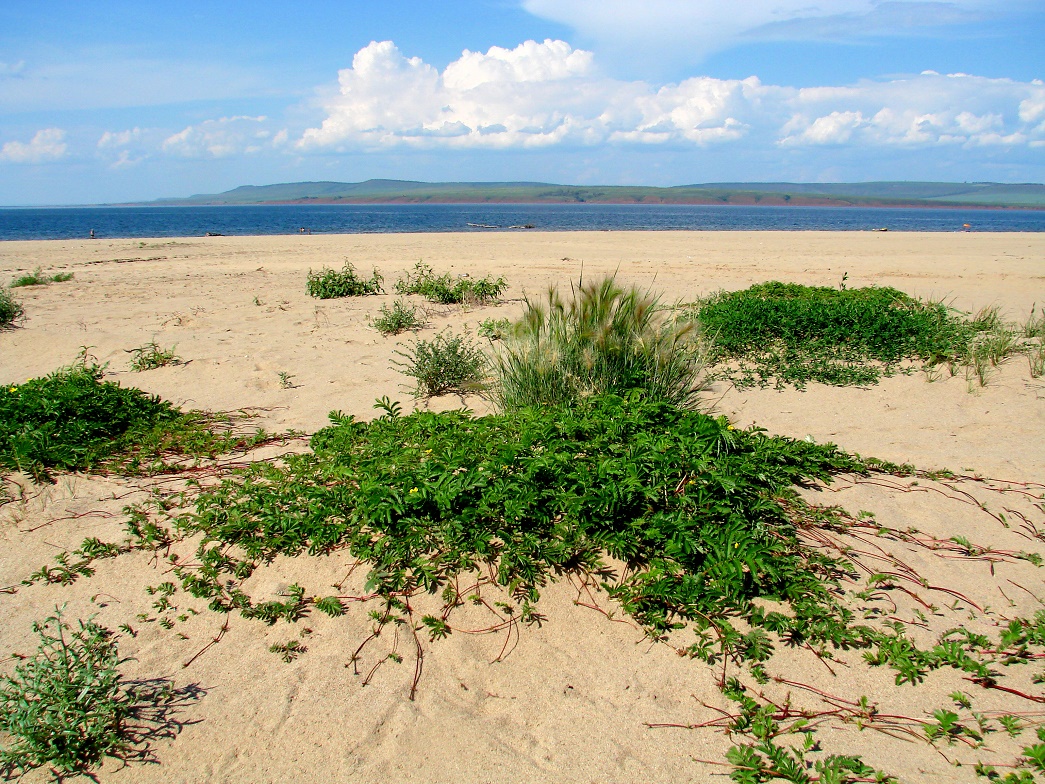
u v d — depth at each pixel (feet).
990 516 12.33
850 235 95.14
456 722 8.27
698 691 8.64
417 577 10.57
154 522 12.49
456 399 19.01
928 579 10.62
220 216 300.20
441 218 247.09
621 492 10.78
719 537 10.21
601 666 9.08
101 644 9.25
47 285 40.45
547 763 7.70
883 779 7.22
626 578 10.48
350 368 22.40
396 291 37.68
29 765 7.80
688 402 17.61
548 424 13.62
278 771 7.68
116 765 7.82
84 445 15.23
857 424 16.89
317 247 68.85
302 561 11.07
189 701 8.63
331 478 13.02
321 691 8.76
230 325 28.96
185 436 15.97
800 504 12.18
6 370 22.81
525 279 42.19
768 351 22.99
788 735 7.95
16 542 12.05
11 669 9.05
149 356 23.13
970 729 7.92
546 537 11.02
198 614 10.18
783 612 9.81
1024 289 37.83
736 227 159.22
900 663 8.78
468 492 11.38
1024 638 9.12
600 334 16.51
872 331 23.31
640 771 7.57
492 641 9.52
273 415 18.01
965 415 17.34
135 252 63.93
